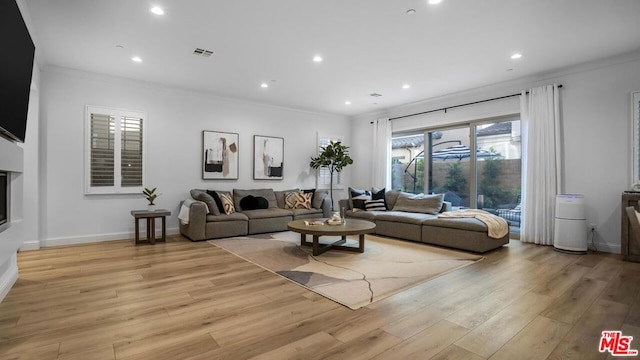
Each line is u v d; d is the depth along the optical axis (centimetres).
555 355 182
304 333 207
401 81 519
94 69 465
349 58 421
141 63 441
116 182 507
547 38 362
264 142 677
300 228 411
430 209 548
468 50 396
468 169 593
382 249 450
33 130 434
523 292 282
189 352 184
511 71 471
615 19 319
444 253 426
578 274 334
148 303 254
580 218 424
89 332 207
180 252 426
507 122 539
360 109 737
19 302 255
